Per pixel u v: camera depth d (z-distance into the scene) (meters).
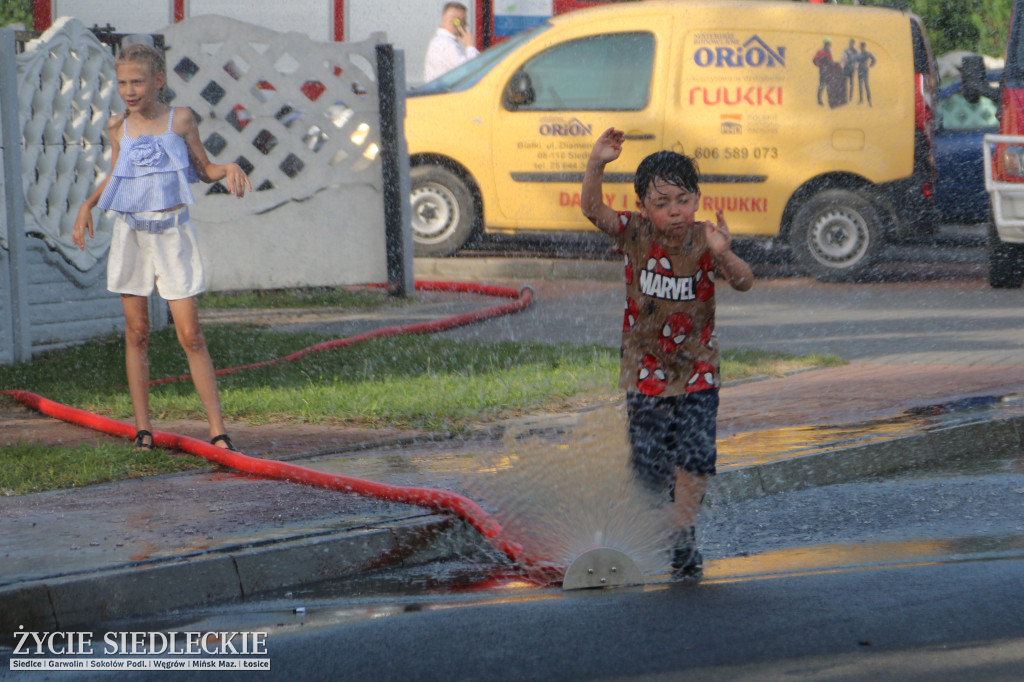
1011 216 32.75
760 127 36.00
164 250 16.41
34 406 19.92
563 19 37.28
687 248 12.02
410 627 10.42
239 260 32.53
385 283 33.50
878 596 10.92
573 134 36.66
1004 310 30.88
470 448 16.95
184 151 16.45
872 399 20.05
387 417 19.00
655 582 11.67
